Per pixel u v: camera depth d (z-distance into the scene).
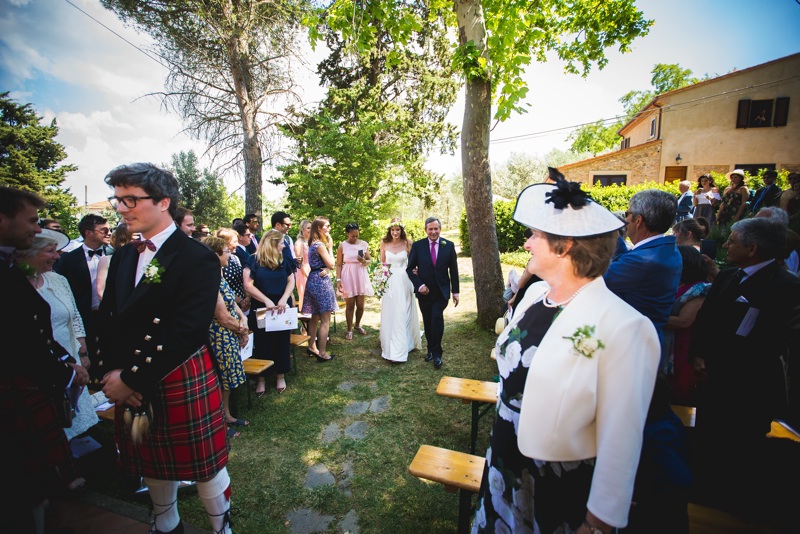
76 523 2.26
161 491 1.90
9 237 1.82
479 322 6.02
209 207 27.66
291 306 4.39
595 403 1.11
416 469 2.09
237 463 3.02
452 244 4.89
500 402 1.42
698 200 10.24
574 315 1.18
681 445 1.36
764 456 2.03
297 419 3.64
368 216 10.54
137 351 1.67
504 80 5.21
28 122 22.27
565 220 1.20
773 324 1.94
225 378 3.19
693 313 2.74
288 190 11.55
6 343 1.75
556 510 1.22
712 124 18.05
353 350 5.46
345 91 14.75
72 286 3.57
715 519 1.79
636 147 18.89
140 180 1.73
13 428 1.80
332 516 2.49
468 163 5.64
